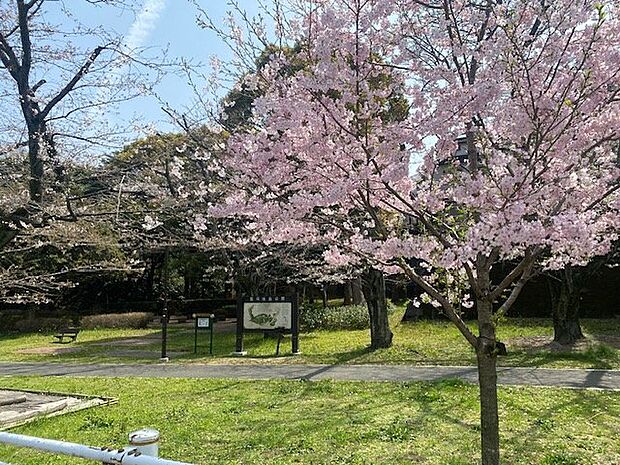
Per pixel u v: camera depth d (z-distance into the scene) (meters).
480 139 4.12
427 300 5.18
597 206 4.10
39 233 7.79
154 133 8.88
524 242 3.38
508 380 9.41
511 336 15.53
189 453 5.80
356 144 4.00
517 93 3.87
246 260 15.84
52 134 8.18
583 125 3.92
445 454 5.49
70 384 10.88
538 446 5.71
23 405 8.43
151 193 8.80
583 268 13.44
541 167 3.89
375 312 14.41
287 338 18.03
